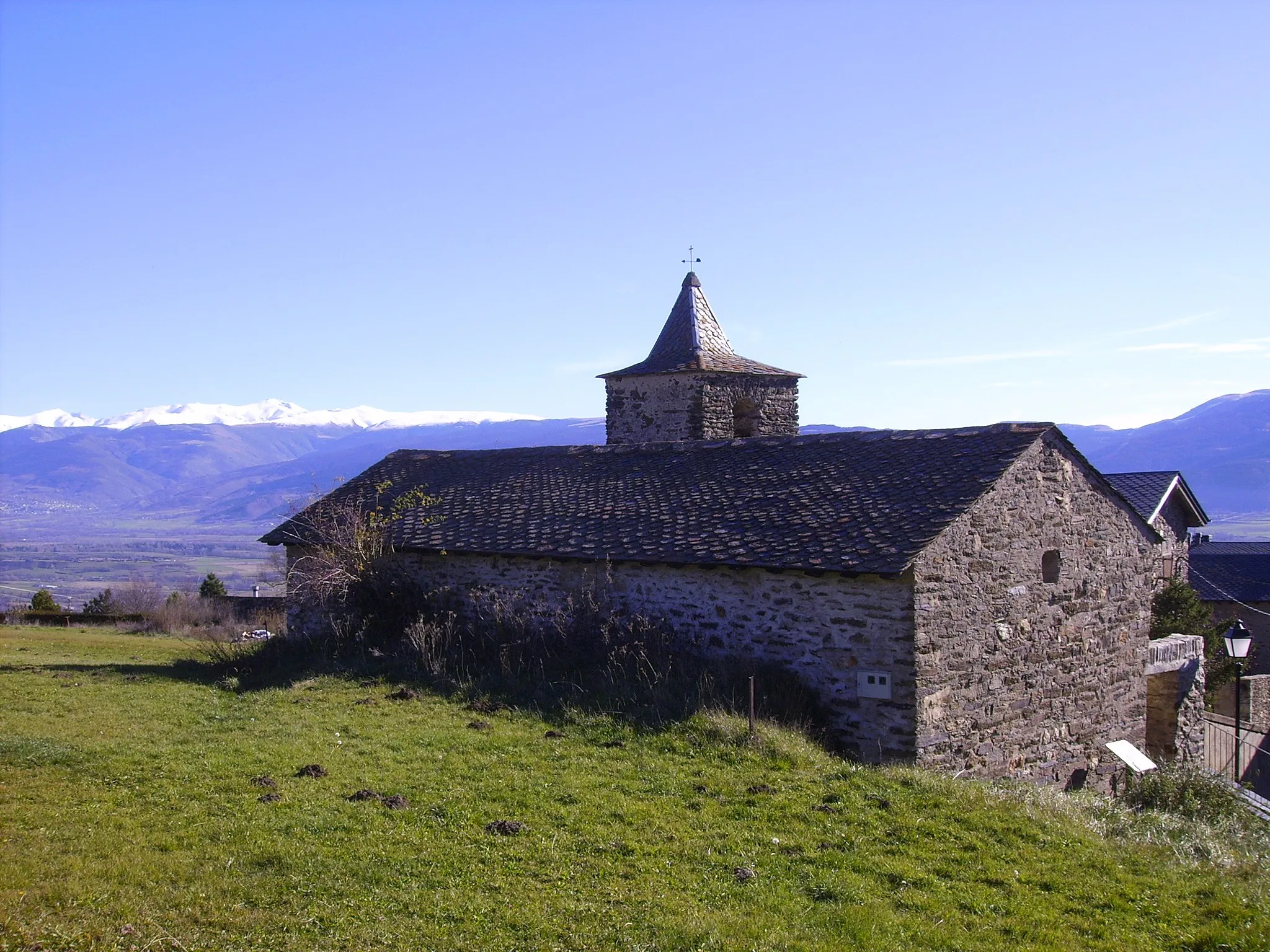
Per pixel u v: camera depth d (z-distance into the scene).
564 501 17.34
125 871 7.41
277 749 10.86
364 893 7.23
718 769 10.48
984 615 13.21
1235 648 18.22
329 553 18.12
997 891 7.90
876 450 15.46
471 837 8.37
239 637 27.62
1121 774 15.78
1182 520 30.28
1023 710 13.89
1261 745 21.50
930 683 12.30
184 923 6.69
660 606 14.73
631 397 22.52
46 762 10.23
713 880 7.73
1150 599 16.89
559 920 6.93
